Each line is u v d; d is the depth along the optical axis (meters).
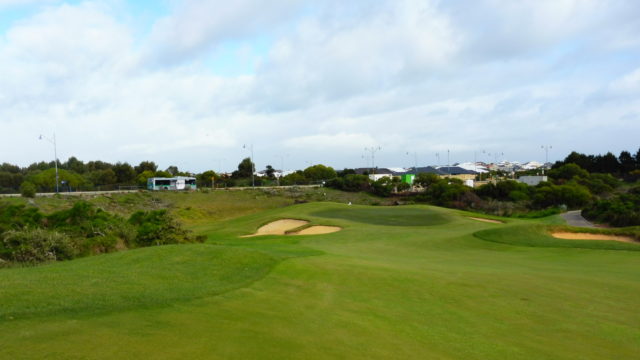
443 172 141.25
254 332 7.77
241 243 27.53
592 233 26.41
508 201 68.75
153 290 10.41
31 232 19.80
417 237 29.23
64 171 91.69
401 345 7.58
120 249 22.52
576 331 8.68
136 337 7.09
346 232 33.34
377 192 86.88
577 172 87.12
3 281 10.64
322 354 6.91
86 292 9.84
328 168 122.00
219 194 80.88
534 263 17.83
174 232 25.64
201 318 8.41
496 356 7.27
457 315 9.58
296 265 14.77
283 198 80.38
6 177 94.50
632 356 7.44
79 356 6.17
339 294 11.17
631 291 11.93
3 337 6.81
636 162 106.69
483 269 15.62
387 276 13.46
